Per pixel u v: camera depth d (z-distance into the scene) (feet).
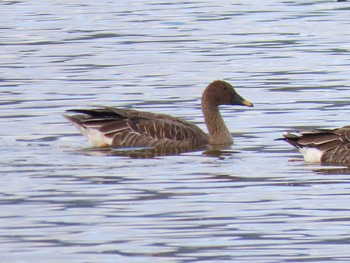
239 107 84.89
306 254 48.55
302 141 67.82
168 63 103.14
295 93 88.58
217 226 52.75
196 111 83.61
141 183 61.52
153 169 65.51
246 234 51.49
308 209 55.67
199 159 69.05
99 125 73.72
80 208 56.03
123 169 65.46
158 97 88.12
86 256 48.32
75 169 65.31
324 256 48.26
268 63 102.37
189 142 74.13
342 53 107.04
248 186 60.80
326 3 144.46
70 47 112.88
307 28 123.65
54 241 50.47
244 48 111.04
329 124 77.41
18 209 55.83
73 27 126.31
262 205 56.54
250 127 78.07
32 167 65.67
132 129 74.18
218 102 76.13
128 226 52.80
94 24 128.16
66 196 58.44
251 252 48.88
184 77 96.37
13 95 89.20
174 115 82.38
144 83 93.81
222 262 47.55
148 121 74.54
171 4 144.77
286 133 73.41
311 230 52.03
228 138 74.90
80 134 76.23
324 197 58.13
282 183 61.41
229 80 94.68
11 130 76.84
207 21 129.39
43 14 137.18
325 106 83.41
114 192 59.36
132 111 75.66
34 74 98.48
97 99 87.35
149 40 116.67
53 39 118.11
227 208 55.98
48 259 47.91
